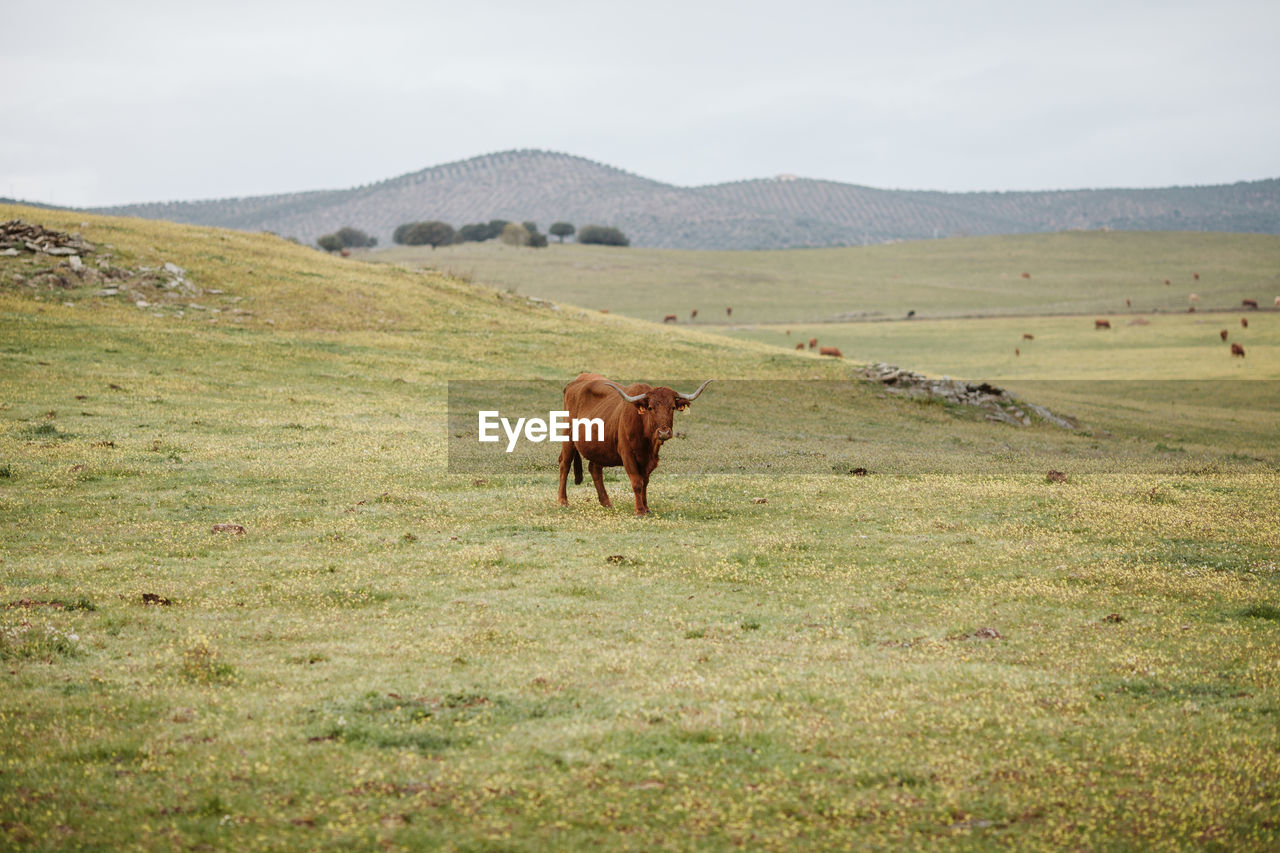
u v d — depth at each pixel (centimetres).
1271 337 8612
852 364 4891
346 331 4491
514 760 711
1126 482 2144
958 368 7569
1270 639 1037
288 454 2316
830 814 641
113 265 4622
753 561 1399
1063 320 11112
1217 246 19775
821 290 16088
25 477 1897
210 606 1138
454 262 18775
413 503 1819
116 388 3069
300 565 1340
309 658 954
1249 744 748
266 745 736
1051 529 1620
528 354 4488
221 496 1816
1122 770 714
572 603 1173
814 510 1797
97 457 2120
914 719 802
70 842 593
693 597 1210
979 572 1339
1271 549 1452
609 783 677
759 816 637
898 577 1316
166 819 623
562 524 1655
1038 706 837
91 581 1233
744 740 755
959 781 689
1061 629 1084
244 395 3203
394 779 682
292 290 4878
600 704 829
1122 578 1295
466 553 1421
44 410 2677
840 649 1001
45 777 680
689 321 12750
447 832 609
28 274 4309
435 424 2959
